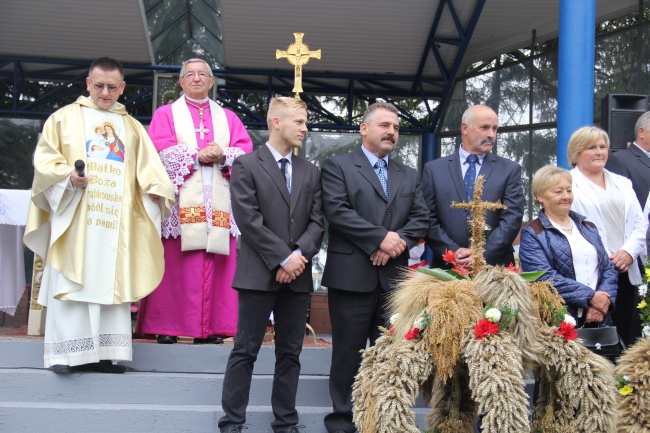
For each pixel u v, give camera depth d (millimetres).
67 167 5301
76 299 5266
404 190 5125
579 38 7062
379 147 5137
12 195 6555
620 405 4297
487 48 12570
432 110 13406
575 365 3861
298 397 5383
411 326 3945
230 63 12852
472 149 5445
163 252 5695
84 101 5629
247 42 12258
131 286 5484
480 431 4152
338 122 13133
